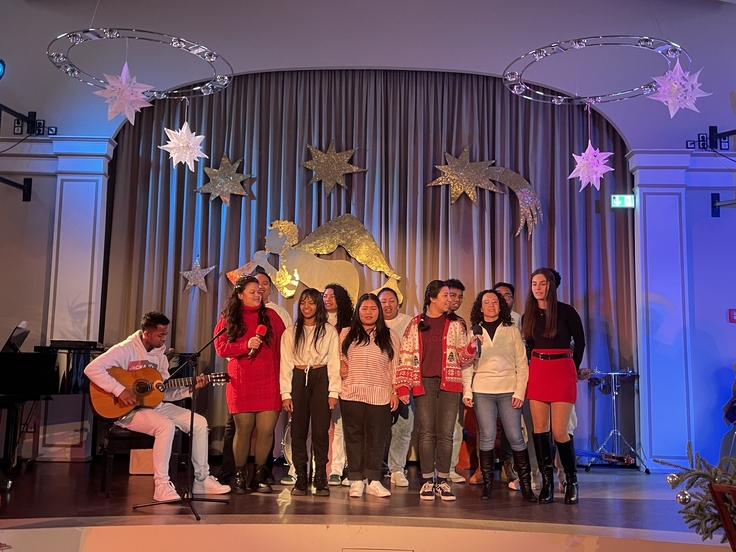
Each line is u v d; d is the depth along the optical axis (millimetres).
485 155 6301
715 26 6113
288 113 6418
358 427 4289
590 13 6199
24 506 3965
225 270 6266
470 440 5656
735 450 5754
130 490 4523
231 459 4980
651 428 5773
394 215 6223
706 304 5973
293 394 4375
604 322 6105
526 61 6195
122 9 6285
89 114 6250
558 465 4996
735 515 2307
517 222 6262
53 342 5562
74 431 5984
